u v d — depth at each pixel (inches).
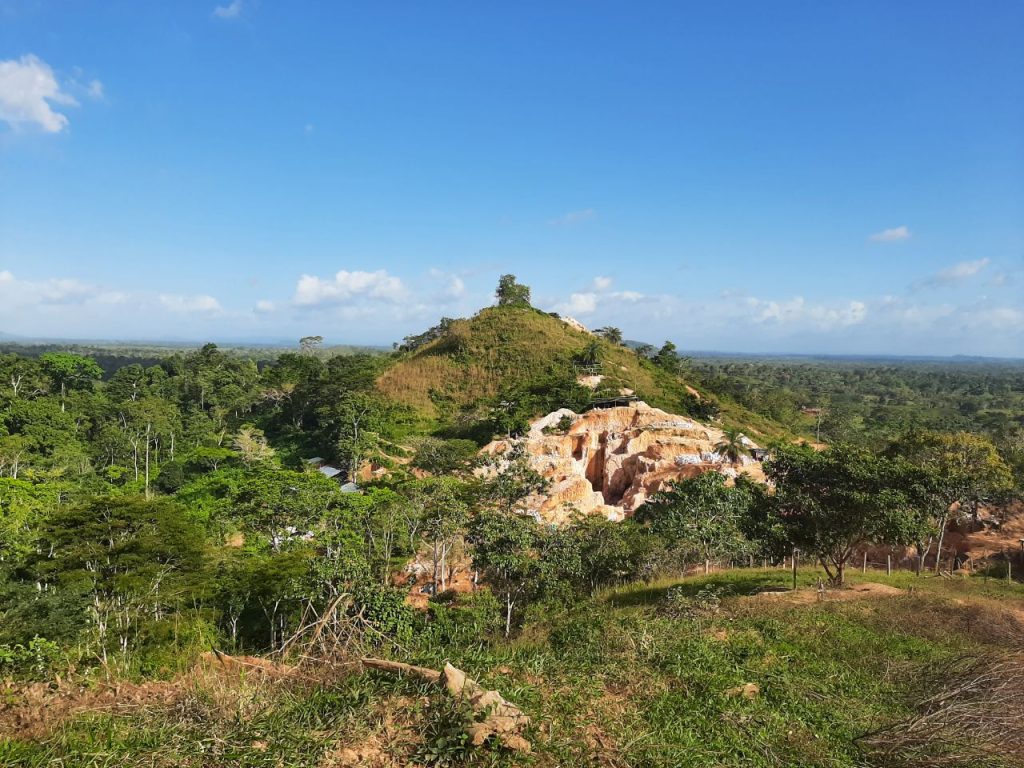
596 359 2933.1
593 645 369.7
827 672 361.1
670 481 1428.4
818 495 706.2
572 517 1476.4
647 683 306.8
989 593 705.6
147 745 202.8
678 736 249.3
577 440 2137.1
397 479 1955.0
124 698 241.3
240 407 3169.3
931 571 1139.9
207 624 711.7
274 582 757.9
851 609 534.0
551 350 3061.0
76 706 231.0
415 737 217.3
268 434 2874.0
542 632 454.3
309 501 1322.6
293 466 2338.8
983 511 1480.1
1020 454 1760.6
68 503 1523.1
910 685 329.1
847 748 253.3
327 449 2449.6
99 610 673.0
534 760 212.4
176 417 2741.1
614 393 2586.1
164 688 258.4
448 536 1140.5
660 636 399.9
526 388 2652.6
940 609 535.2
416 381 2994.6
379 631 373.4
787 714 286.5
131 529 858.8
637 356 3430.1
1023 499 1456.7
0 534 1063.0
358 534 1200.2
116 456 2288.4
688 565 1048.8
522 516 972.6
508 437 2244.1
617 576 945.5
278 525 1294.3
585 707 265.1
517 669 303.7
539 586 733.9
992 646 431.2
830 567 986.1
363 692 245.1
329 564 569.3
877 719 281.6
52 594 671.1
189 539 864.3
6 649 379.9
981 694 273.9
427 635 425.7
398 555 1187.9
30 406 2311.8
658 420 2213.3
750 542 904.3
